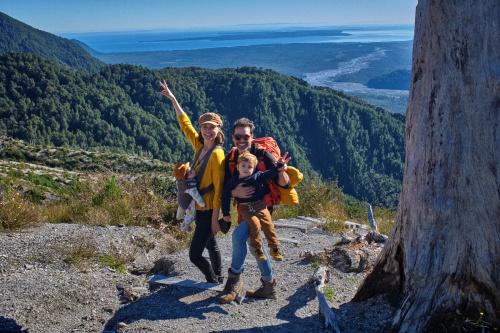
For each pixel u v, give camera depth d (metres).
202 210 4.52
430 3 3.55
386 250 4.13
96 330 4.45
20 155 60.19
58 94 133.00
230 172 4.38
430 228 3.68
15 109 124.38
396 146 180.25
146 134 133.88
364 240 6.11
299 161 169.25
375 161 177.50
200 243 4.63
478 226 3.47
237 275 4.55
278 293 4.87
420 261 3.73
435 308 3.65
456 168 3.52
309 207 10.04
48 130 120.69
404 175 3.93
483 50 3.35
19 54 140.88
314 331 3.94
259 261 4.51
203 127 4.39
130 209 8.54
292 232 8.05
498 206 3.40
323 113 186.88
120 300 5.07
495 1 3.30
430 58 3.59
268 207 4.41
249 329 3.99
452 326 3.58
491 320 3.48
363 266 5.39
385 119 185.00
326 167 177.50
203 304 4.55
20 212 7.46
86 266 6.00
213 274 4.96
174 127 151.50
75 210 8.73
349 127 184.00
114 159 60.12
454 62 3.46
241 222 4.40
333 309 4.29
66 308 4.88
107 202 8.90
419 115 3.71
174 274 5.58
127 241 7.02
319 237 7.76
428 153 3.65
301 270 5.51
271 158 4.29
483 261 3.48
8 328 4.45
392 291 4.02
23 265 5.93
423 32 3.64
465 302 3.57
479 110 3.40
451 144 3.53
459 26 3.41
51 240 6.73
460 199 3.53
